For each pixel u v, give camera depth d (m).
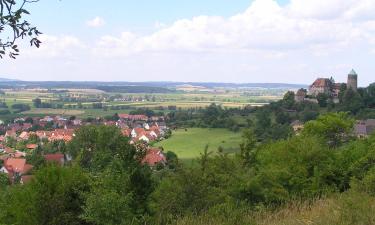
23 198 16.94
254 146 21.02
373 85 125.56
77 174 17.30
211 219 9.95
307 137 24.78
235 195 15.49
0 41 4.86
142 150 16.00
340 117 35.97
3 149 111.25
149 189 14.82
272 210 11.08
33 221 16.52
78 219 16.47
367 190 13.23
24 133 134.38
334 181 21.36
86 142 46.66
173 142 108.31
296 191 19.08
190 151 93.62
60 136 120.50
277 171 18.16
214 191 14.16
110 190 14.41
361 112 110.88
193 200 13.21
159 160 57.97
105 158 19.34
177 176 13.71
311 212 9.50
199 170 14.70
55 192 16.75
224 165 17.25
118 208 13.78
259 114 126.38
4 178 30.75
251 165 20.56
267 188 15.90
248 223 9.05
